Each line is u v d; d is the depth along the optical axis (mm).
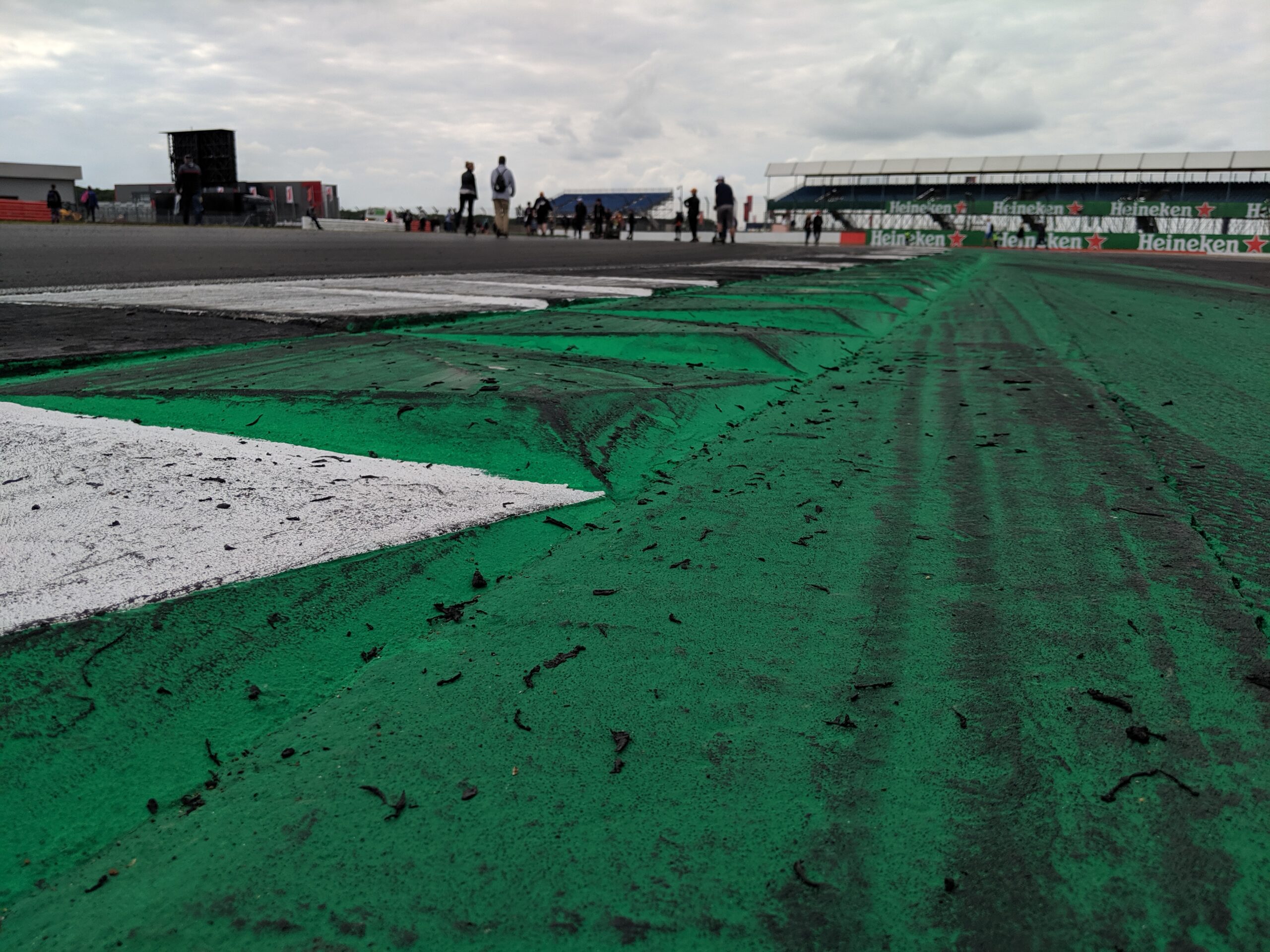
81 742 1092
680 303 5836
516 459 2277
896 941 855
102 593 1354
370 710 1219
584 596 1576
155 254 10617
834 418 3100
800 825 1005
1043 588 1633
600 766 1100
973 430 2916
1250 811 1017
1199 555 1795
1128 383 3770
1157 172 51875
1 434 2121
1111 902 893
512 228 52500
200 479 1889
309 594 1462
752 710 1227
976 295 8797
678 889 914
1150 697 1254
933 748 1141
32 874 930
